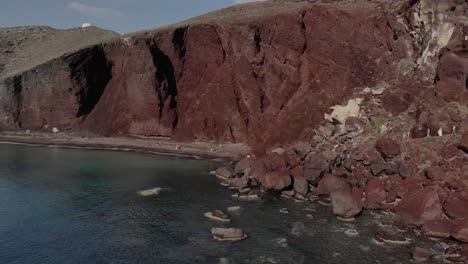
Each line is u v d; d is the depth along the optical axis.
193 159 64.94
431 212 36.72
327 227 37.09
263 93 69.56
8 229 36.41
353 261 30.64
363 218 39.41
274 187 47.12
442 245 33.38
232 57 72.69
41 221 38.34
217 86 73.75
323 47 65.38
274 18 69.69
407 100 54.56
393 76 58.88
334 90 63.06
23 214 40.12
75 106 84.94
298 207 42.47
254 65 69.81
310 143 56.56
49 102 86.62
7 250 32.31
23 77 88.38
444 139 45.78
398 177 43.94
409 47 59.47
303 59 67.75
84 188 48.94
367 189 43.81
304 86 66.50
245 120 70.94
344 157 49.84
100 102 86.00
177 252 32.16
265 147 64.44
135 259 30.98
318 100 63.47
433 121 48.91
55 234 35.47
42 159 65.25
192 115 76.56
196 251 32.34
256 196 45.69
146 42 78.88
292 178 48.22
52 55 97.25
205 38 76.00
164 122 77.81
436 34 55.28
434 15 55.47
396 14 61.19
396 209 40.59
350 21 63.88
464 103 49.31
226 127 72.12
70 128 84.94
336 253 31.94
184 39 78.62
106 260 30.80
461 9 54.25
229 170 54.12
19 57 110.06
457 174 40.81
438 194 38.38
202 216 39.81
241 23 71.69
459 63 50.59
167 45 79.00
